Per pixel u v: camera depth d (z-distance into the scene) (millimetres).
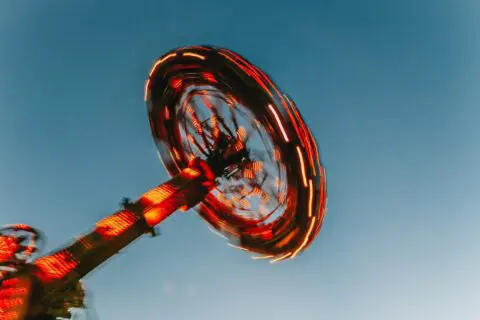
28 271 9633
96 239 11797
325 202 17391
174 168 21531
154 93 20969
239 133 19219
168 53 19656
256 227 19594
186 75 19469
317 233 17688
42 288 9539
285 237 18516
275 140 17703
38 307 9297
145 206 14305
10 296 9078
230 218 20562
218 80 18297
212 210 20953
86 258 11125
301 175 17078
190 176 17312
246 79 17250
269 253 19359
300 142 17016
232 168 19375
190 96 20188
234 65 17422
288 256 18750
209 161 19172
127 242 12727
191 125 20688
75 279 10297
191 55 18531
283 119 17031
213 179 18172
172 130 21281
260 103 17297
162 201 15188
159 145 21828
